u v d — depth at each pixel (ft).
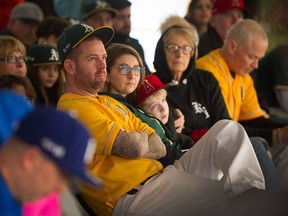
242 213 15.65
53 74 21.25
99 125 16.15
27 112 9.27
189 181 16.21
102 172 16.31
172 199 16.08
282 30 28.09
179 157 18.20
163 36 21.34
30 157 8.75
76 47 16.85
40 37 24.02
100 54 16.96
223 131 16.81
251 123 24.49
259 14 28.43
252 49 23.13
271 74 28.43
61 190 9.10
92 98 16.98
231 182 15.85
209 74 22.04
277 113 27.78
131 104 19.13
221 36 27.50
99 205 16.37
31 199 9.09
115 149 16.17
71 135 8.78
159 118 18.97
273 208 15.55
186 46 21.18
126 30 27.20
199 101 21.65
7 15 30.12
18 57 20.40
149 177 16.60
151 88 18.92
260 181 16.07
